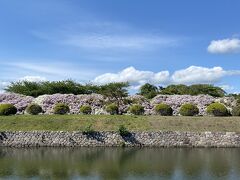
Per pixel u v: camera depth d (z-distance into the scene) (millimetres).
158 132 37656
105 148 35844
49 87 63062
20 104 48188
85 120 39719
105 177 22688
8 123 38594
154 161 28531
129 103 49594
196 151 34500
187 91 71250
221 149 36094
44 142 36656
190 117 41812
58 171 24250
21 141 36438
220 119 41094
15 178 21984
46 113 46500
